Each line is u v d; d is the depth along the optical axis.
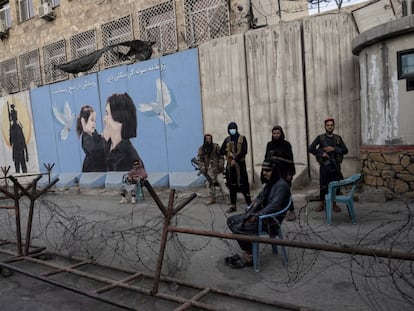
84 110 13.02
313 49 8.44
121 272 4.42
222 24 11.42
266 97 9.03
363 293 3.49
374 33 6.69
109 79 12.07
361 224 5.49
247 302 3.48
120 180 11.72
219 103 9.75
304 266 4.21
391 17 7.94
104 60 14.33
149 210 7.88
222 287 3.85
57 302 3.86
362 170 7.45
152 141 11.24
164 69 10.70
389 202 6.61
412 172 6.48
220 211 7.18
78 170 13.57
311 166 8.59
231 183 6.79
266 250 4.84
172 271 4.28
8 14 19.11
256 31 9.05
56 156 14.35
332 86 8.34
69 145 13.77
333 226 5.48
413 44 6.34
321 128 8.48
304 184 8.45
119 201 9.44
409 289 3.48
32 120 15.08
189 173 10.32
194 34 12.11
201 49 9.91
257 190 8.82
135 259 4.84
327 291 3.59
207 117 10.03
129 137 11.77
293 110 8.73
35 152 15.20
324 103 8.43
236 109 9.48
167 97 10.73
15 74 18.59
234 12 11.23
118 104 11.93
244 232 4.19
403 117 6.54
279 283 3.84
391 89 6.67
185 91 10.36
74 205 9.34
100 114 12.52
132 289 3.63
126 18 13.69
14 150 16.20
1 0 19.12
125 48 13.38
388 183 6.77
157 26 12.95
